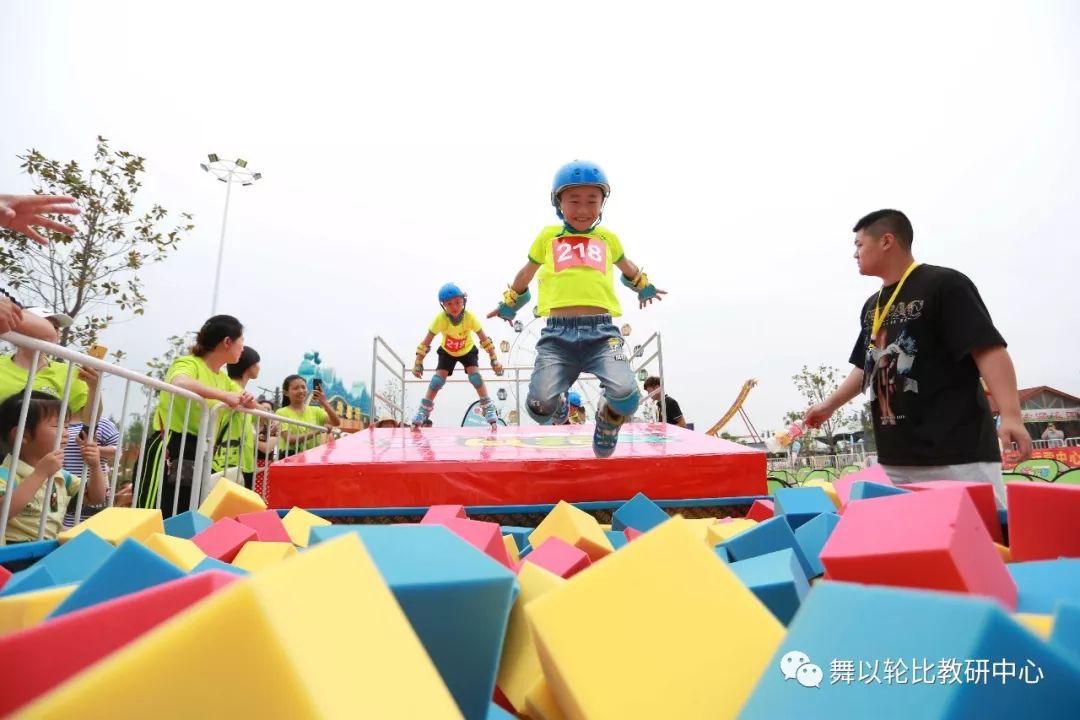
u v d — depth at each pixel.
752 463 4.41
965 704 0.59
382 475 4.26
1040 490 1.66
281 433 6.90
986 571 1.17
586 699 0.87
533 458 4.40
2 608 1.10
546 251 4.40
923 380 3.05
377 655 0.67
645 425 6.88
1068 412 33.31
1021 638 0.63
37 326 3.10
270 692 0.57
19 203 2.71
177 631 0.59
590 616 0.95
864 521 1.34
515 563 2.15
